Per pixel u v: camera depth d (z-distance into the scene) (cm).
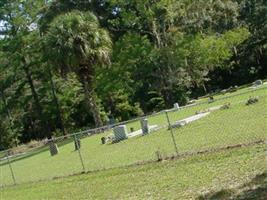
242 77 6000
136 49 4750
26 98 5497
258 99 2511
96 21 4088
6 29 5178
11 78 5403
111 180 1578
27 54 5250
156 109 5338
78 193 1526
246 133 1738
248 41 6025
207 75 5934
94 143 2889
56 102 5462
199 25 5116
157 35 4850
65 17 3956
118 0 4759
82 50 3909
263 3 5991
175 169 1467
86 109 5616
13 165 3005
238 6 5978
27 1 5166
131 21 4744
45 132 6072
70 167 2172
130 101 5478
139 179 1481
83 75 4072
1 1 5094
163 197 1206
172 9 4844
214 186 1167
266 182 1077
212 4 5406
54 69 4128
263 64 6041
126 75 4831
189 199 1118
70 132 5769
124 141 2539
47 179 1961
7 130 5791
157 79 4938
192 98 5500
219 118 2300
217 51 4997
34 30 5181
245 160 1316
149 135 2456
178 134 2194
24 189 1880
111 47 4356
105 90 4822
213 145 1677
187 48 4822
